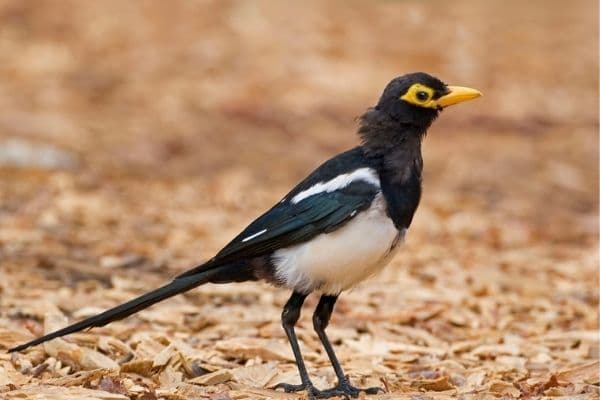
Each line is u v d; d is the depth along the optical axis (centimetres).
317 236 855
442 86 888
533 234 1590
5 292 1145
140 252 1373
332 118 2177
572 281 1358
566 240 1589
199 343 1028
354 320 1132
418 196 873
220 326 1078
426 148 2070
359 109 2219
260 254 870
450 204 1731
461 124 2203
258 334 1065
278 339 1055
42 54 2388
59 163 1786
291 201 864
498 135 2158
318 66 2411
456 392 891
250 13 2680
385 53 2512
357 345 1050
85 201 1595
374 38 2595
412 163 872
